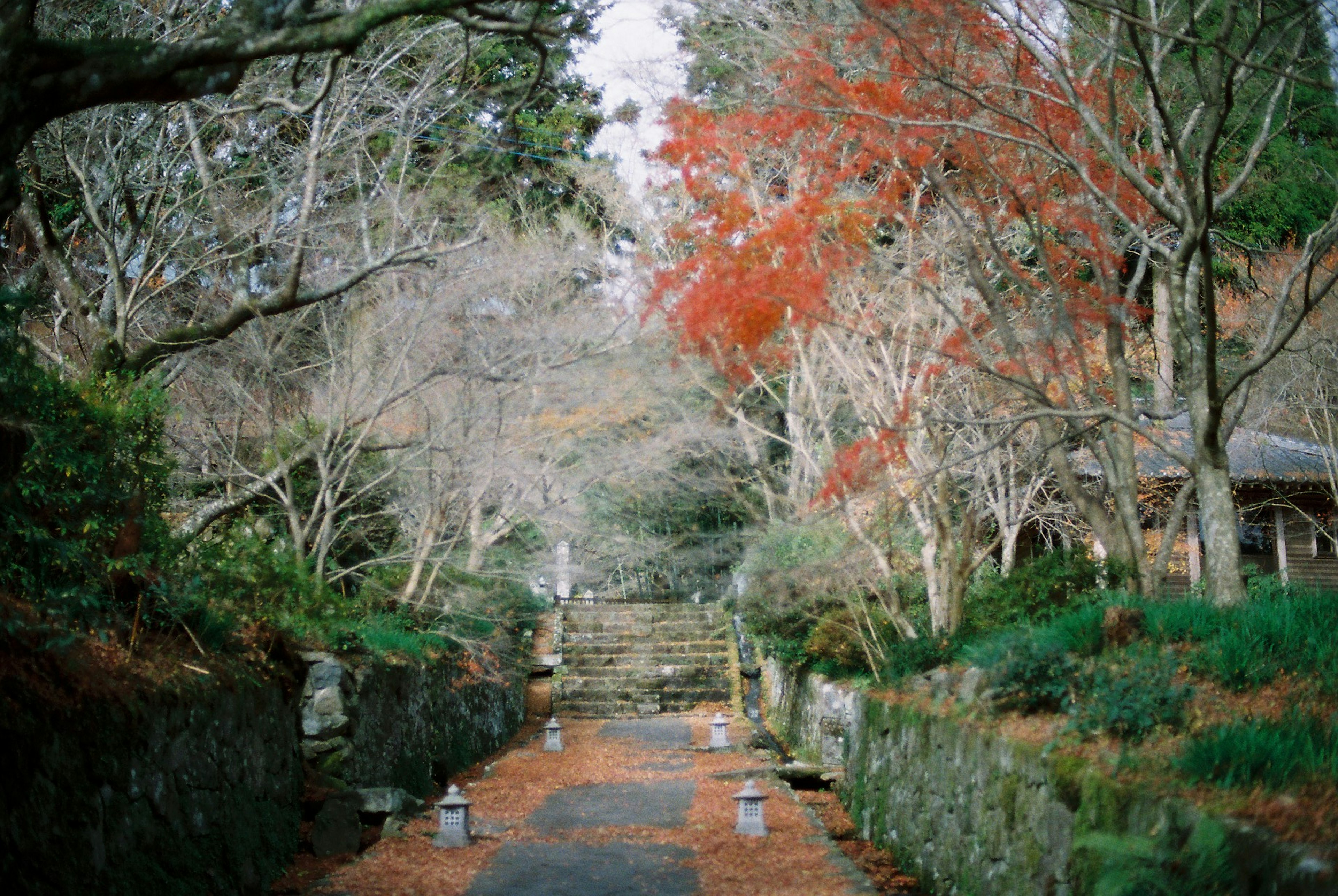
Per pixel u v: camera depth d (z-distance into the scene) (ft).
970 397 38.65
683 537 66.44
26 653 17.56
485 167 55.93
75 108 16.98
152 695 20.29
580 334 41.32
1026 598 36.11
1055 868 18.31
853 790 38.22
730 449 52.85
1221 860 13.15
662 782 42.45
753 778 42.37
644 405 44.29
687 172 32.17
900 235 37.60
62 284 33.22
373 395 40.45
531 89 22.85
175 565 25.71
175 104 37.24
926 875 27.04
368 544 45.70
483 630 52.70
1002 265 30.71
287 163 39.14
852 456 30.71
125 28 35.29
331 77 23.52
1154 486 60.44
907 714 30.37
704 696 71.15
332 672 32.27
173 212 37.50
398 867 27.40
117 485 23.08
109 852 18.13
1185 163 24.20
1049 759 19.17
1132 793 15.92
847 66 30.09
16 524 19.15
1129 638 23.54
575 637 77.05
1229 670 19.79
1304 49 27.63
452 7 18.19
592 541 58.18
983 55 29.89
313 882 26.27
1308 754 15.10
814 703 50.47
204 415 39.86
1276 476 61.62
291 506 38.73
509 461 40.40
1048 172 32.37
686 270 29.73
